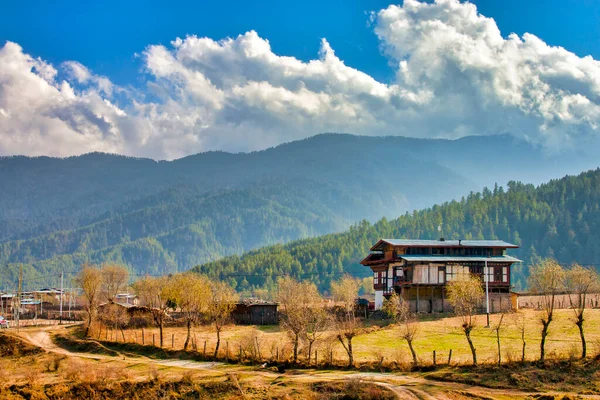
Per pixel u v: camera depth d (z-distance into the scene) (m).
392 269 146.12
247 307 135.00
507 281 139.62
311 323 98.50
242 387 77.88
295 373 84.00
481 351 88.44
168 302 143.12
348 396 72.62
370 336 106.38
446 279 137.38
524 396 69.31
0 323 138.88
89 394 80.00
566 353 81.19
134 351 105.56
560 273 90.06
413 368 81.06
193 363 94.19
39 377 89.69
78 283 138.00
